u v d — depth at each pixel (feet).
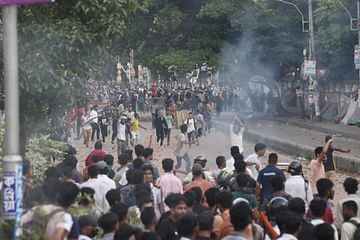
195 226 33.30
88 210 39.19
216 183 54.13
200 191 42.65
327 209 42.09
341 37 164.45
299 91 196.65
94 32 44.75
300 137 145.28
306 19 187.42
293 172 51.88
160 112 139.74
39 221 31.50
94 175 46.60
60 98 45.57
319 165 62.75
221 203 38.17
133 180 46.50
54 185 33.60
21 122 46.55
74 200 36.24
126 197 44.19
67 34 43.39
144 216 35.94
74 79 45.96
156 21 183.62
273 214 40.55
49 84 43.52
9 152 30.99
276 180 45.85
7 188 30.89
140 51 191.21
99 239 35.55
